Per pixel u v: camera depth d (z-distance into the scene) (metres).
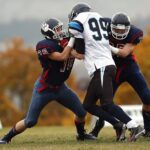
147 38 110.31
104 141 32.41
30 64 153.88
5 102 130.00
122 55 31.88
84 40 31.02
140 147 28.78
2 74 154.88
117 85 33.75
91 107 31.19
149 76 109.19
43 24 31.77
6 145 31.72
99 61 30.70
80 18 31.09
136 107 51.47
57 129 47.28
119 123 31.31
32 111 32.28
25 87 151.88
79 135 33.62
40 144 31.88
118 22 31.59
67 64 31.97
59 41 31.67
